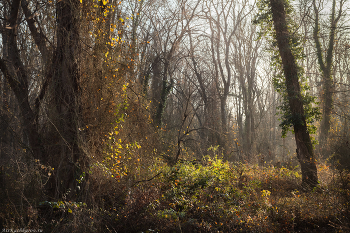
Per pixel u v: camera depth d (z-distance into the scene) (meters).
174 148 13.66
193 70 24.69
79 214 5.31
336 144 15.14
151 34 20.70
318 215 6.76
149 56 18.80
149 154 9.93
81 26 7.10
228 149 20.16
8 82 7.09
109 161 7.74
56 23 7.09
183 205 7.00
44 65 7.30
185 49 24.55
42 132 7.01
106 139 7.82
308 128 12.41
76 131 6.59
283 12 12.37
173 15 21.22
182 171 9.12
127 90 9.44
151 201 6.63
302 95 12.25
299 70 12.52
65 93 6.71
